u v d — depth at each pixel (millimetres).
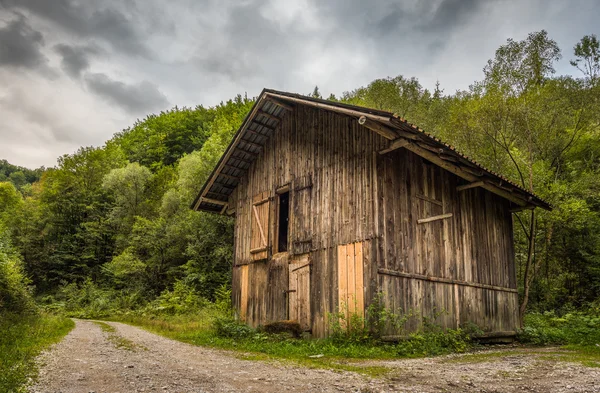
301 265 11539
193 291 21031
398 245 9930
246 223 14359
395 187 10203
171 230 25312
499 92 16422
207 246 23297
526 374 5930
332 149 11359
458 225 11742
